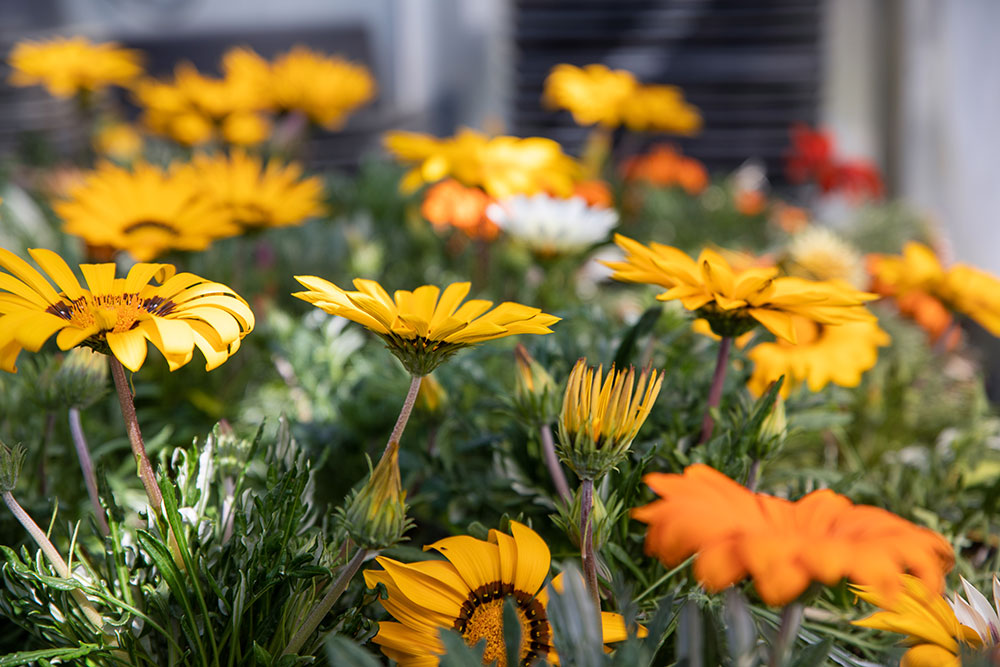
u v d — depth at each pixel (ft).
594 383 1.19
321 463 1.45
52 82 3.38
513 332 1.17
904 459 1.89
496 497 1.58
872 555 1.00
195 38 5.94
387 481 1.18
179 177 1.97
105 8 5.81
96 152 4.01
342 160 4.50
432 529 1.68
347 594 1.34
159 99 3.10
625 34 3.65
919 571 1.01
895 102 4.62
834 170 3.54
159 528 1.24
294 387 1.94
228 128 3.10
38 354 1.71
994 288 1.79
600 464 1.19
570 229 2.20
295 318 2.39
